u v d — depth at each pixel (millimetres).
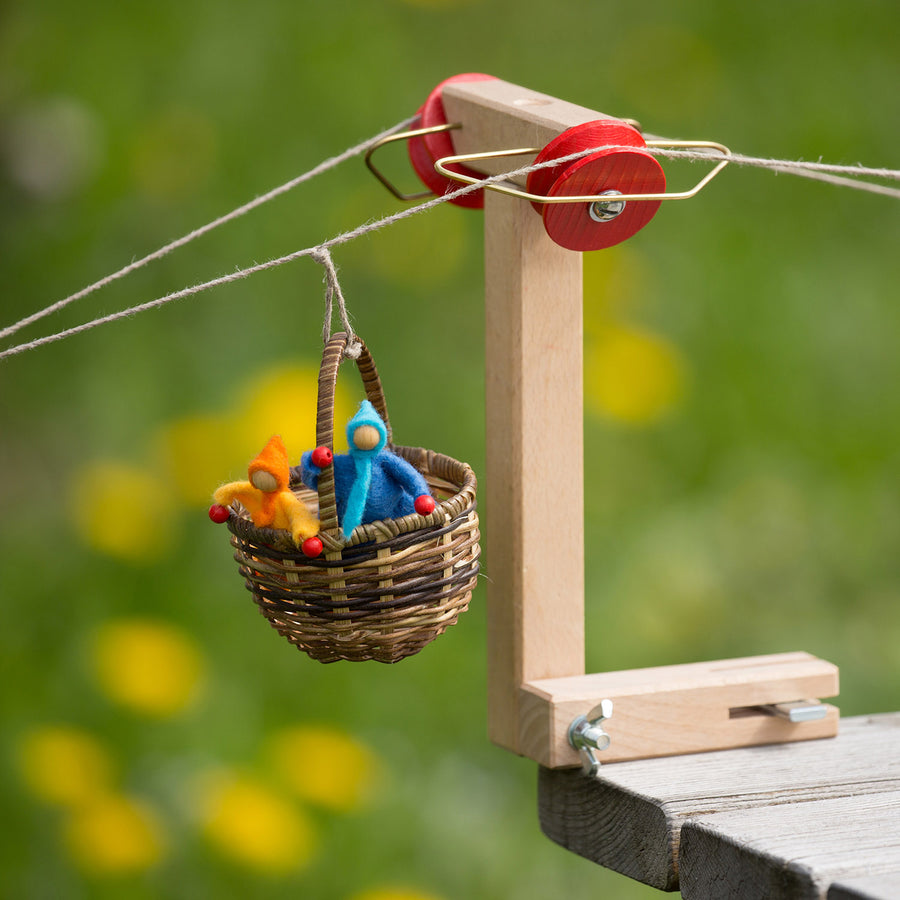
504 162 3188
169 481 6910
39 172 7121
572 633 3297
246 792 6133
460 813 6488
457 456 7227
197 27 7594
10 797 6141
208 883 5988
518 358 3195
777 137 8234
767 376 7953
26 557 6953
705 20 8391
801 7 8531
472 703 6914
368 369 3051
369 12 7930
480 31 8102
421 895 6082
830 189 8312
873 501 7883
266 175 7496
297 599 2789
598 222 2949
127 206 7285
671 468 7766
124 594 6852
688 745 3236
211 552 6941
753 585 7523
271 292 7438
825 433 7945
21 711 6453
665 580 7285
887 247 8328
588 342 7508
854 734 3408
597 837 3086
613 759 3178
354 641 2795
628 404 7375
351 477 2768
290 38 7707
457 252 7648
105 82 7406
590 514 7473
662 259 8031
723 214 8203
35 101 7340
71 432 7203
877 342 8070
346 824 6270
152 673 6438
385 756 6660
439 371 7469
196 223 7344
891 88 8422
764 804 2887
